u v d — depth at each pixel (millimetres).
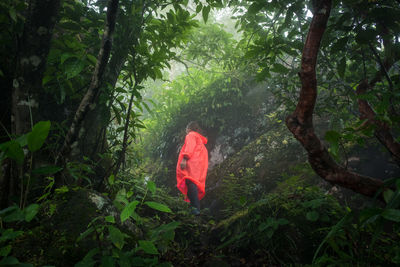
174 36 2180
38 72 1450
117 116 2119
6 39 1615
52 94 2088
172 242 2117
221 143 5094
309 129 1105
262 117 4871
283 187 3164
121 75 2428
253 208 2301
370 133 1047
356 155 2885
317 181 2881
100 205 1583
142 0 2037
